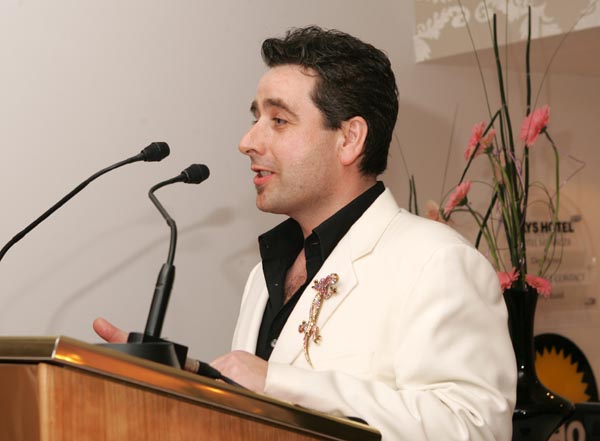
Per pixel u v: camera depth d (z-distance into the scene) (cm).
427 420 156
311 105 196
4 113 273
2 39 274
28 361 96
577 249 396
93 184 286
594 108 404
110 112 290
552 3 314
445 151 363
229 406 111
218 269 308
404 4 356
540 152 388
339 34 204
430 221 189
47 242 278
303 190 195
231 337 310
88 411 98
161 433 105
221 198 310
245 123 316
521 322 289
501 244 373
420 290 170
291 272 205
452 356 165
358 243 187
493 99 376
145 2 297
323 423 121
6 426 98
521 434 282
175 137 301
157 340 122
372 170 202
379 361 173
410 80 355
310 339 180
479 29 337
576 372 388
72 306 281
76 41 285
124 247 291
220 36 311
